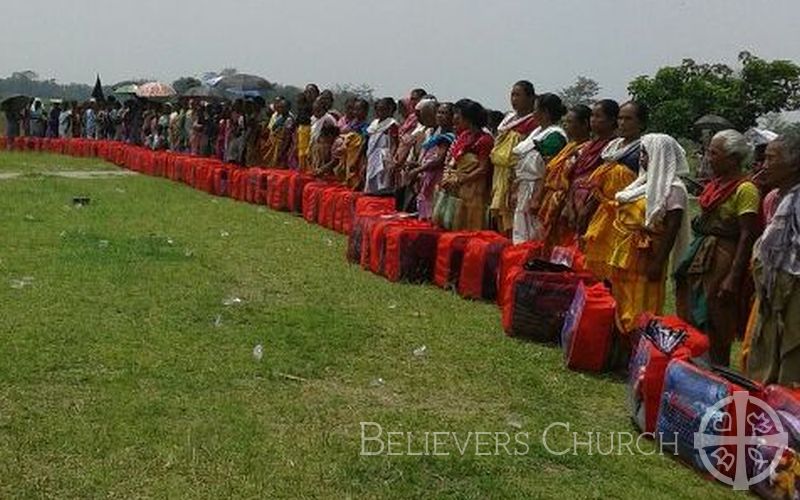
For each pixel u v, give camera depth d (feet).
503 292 25.11
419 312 25.32
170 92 97.50
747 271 18.63
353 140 42.83
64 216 40.09
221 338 21.38
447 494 13.76
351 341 21.74
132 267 28.76
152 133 78.43
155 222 40.27
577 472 14.98
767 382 16.94
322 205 42.04
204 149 67.15
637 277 20.65
